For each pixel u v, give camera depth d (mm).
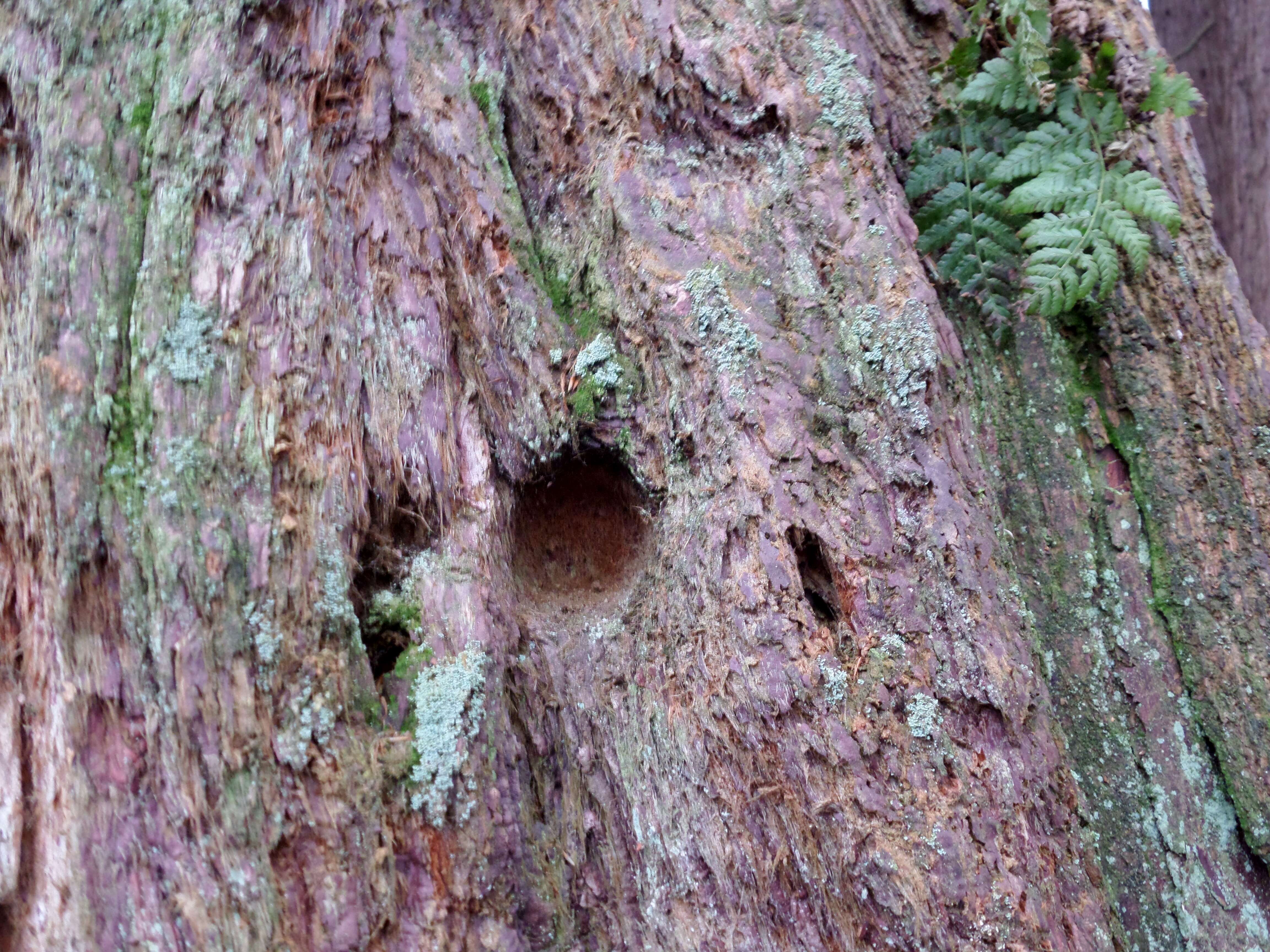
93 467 563
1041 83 705
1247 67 1059
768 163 676
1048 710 647
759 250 656
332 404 597
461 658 594
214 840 547
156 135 598
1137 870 682
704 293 643
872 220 671
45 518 562
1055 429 740
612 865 621
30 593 570
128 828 547
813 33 702
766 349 638
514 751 601
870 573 620
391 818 569
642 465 649
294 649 564
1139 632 713
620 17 688
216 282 588
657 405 646
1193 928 668
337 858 555
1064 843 629
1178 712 703
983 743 615
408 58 654
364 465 602
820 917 594
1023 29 701
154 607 556
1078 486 732
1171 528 718
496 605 615
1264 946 667
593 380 651
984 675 618
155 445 567
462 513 618
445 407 625
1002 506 737
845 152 681
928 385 653
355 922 552
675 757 617
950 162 727
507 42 695
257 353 588
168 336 577
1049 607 722
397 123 646
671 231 657
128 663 555
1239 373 736
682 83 677
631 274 654
